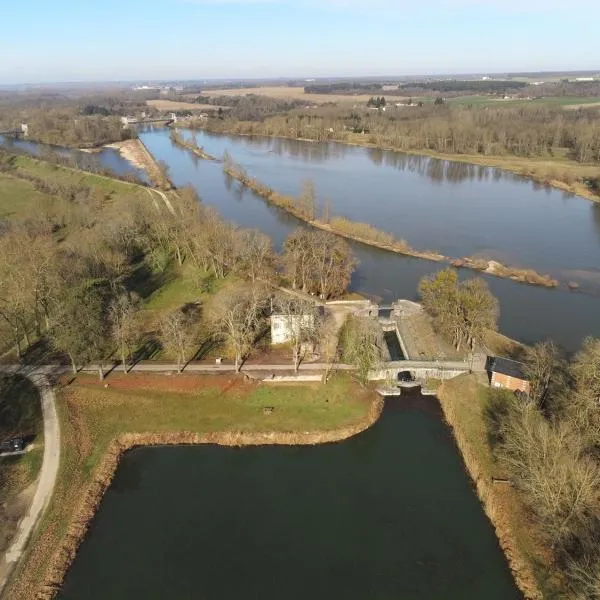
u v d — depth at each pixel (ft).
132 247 497.87
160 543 220.43
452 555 214.28
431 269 517.55
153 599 196.75
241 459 266.57
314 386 306.14
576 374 254.68
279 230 628.69
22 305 343.05
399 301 411.95
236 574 206.59
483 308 336.49
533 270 513.86
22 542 212.64
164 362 327.06
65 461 252.83
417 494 245.04
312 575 206.28
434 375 319.47
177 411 289.94
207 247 456.86
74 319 301.84
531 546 210.59
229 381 308.60
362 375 310.86
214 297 417.90
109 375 312.50
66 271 385.29
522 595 197.06
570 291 471.21
